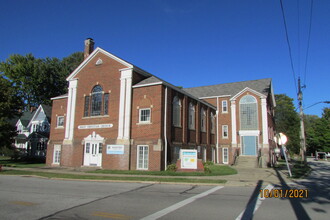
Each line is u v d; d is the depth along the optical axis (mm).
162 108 21188
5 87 27938
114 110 22656
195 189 12641
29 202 9039
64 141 24891
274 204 9016
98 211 7777
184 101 25141
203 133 29625
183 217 7133
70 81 26016
